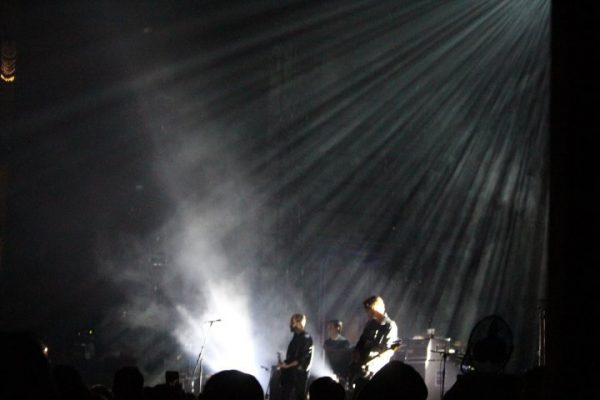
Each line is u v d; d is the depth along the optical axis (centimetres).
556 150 225
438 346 1226
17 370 209
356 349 1034
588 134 219
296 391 1127
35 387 211
